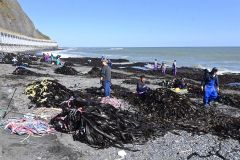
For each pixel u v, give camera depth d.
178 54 121.75
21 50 94.88
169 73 41.66
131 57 98.38
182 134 12.81
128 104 17.05
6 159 9.76
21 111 15.20
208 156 10.66
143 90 18.83
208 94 17.59
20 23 134.62
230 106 18.36
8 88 21.39
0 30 75.06
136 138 11.89
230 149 11.31
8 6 128.12
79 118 12.15
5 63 44.44
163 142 11.82
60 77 30.19
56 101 16.16
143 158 10.42
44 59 55.16
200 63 70.06
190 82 31.55
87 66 50.28
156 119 14.36
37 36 159.88
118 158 10.35
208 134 12.91
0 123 12.83
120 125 12.09
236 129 13.25
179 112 14.89
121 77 32.94
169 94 15.86
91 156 10.41
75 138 11.67
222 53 128.88
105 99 17.11
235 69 54.25
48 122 13.35
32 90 18.45
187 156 10.61
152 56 106.00
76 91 19.12
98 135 11.39
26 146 10.86
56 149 10.75
